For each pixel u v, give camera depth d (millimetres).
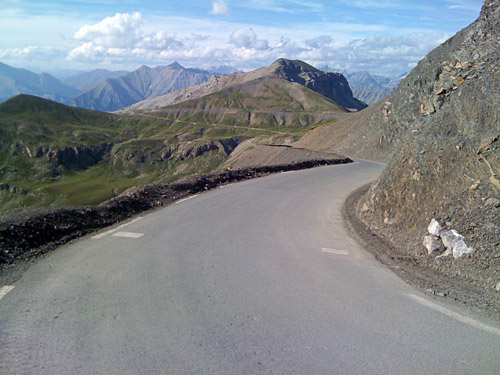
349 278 5812
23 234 6523
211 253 6699
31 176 149500
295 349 3619
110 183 142000
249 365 3301
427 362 3502
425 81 40031
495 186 7238
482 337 4059
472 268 6020
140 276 5410
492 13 27391
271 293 5020
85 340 3580
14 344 3447
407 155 10031
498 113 8656
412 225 8156
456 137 9195
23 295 4566
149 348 3492
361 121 57875
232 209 10742
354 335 3963
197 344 3613
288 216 10203
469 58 22188
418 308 4777
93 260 6016
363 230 9102
